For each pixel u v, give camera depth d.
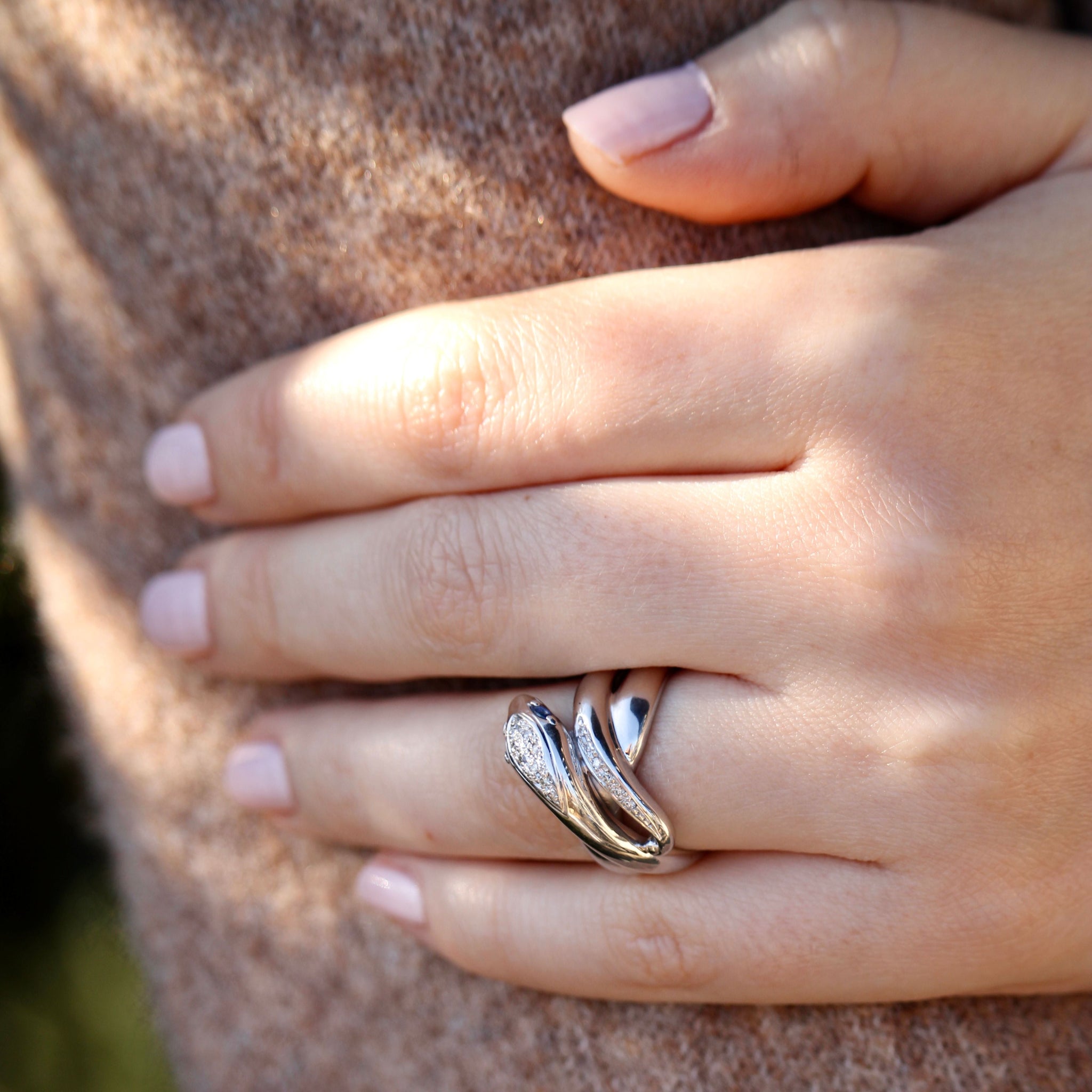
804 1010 0.26
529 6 0.25
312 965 0.28
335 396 0.26
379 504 0.26
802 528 0.25
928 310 0.25
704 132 0.25
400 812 0.26
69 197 0.26
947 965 0.25
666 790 0.25
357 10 0.25
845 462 0.25
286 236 0.26
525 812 0.26
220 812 0.28
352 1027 0.28
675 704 0.25
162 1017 0.30
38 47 0.26
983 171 0.26
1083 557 0.25
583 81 0.25
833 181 0.25
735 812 0.25
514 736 0.25
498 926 0.26
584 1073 0.26
